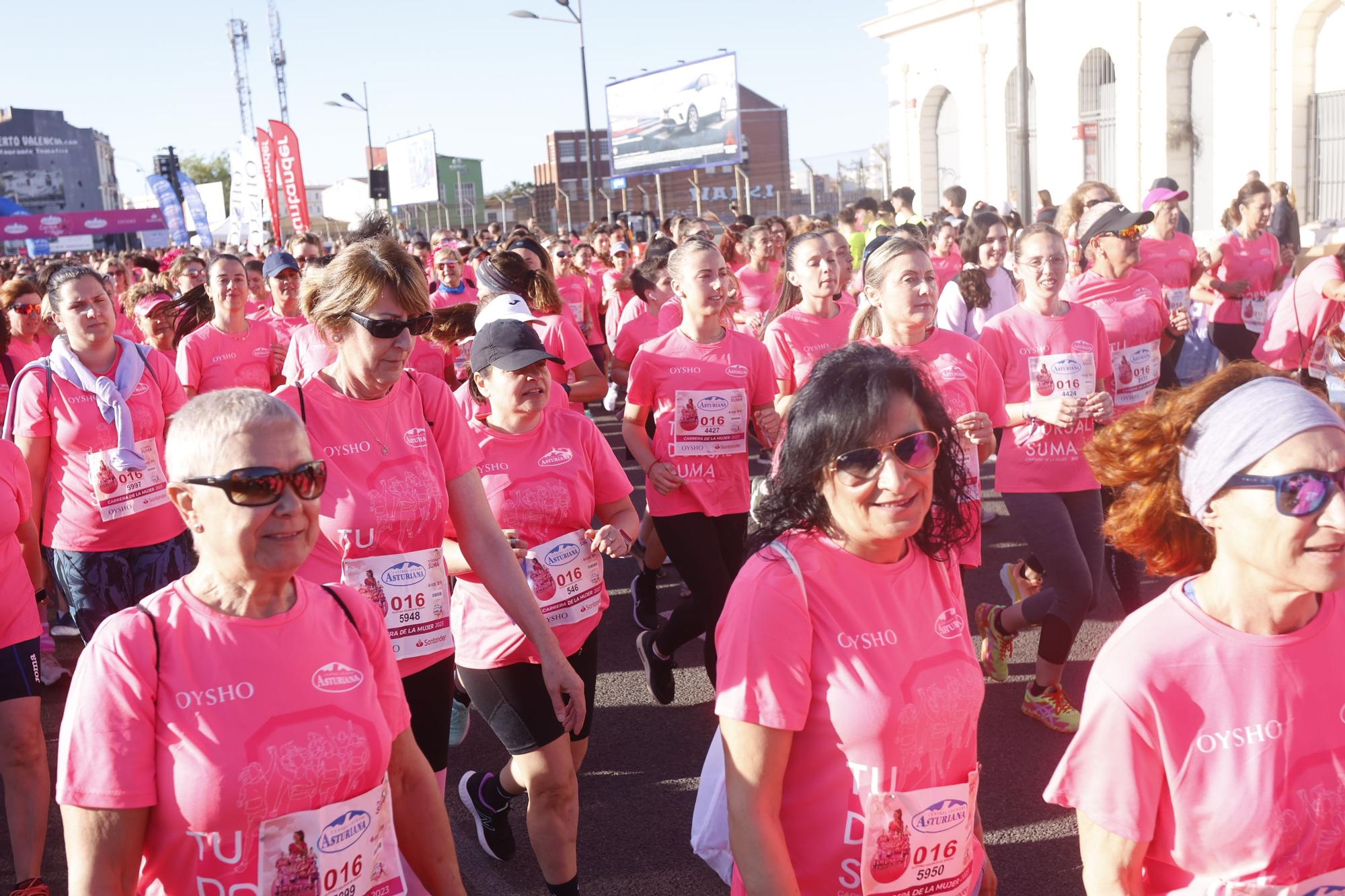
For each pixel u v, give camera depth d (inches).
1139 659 69.4
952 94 1019.9
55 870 157.2
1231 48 743.1
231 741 73.8
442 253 351.9
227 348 264.5
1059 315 189.6
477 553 120.5
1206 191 799.7
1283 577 65.6
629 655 228.4
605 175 2837.1
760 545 82.5
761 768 77.0
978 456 174.4
